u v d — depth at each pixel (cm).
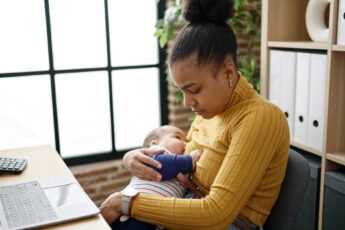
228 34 110
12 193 117
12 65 238
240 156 104
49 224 100
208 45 106
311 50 188
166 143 142
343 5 162
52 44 245
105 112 267
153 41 270
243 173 104
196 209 104
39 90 247
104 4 253
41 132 252
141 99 276
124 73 267
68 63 251
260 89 217
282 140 109
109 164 266
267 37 205
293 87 192
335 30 167
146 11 265
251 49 280
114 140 272
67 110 256
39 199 113
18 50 238
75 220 103
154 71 275
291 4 205
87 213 104
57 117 253
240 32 266
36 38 240
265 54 207
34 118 249
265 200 113
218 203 103
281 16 205
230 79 112
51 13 241
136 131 279
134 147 279
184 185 127
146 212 109
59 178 130
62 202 111
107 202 117
